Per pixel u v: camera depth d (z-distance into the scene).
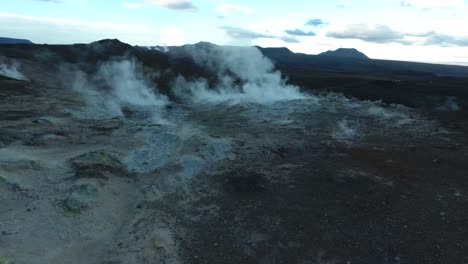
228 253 10.16
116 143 16.80
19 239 9.86
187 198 12.55
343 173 13.88
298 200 12.30
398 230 10.78
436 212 11.48
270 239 10.61
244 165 14.73
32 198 11.59
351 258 9.91
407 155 15.76
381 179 13.48
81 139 17.08
